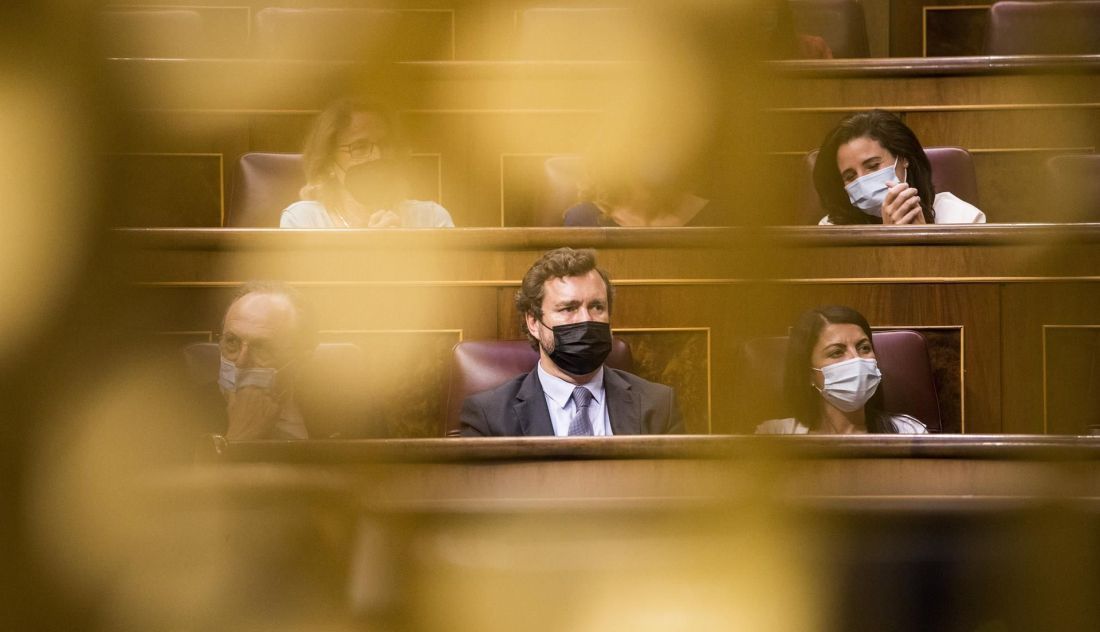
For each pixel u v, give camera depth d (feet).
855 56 14.98
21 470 0.67
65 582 0.70
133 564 0.78
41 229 0.66
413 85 0.85
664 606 0.95
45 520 0.68
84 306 0.68
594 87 11.55
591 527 1.20
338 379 5.07
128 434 0.73
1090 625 1.03
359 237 7.84
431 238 8.09
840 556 1.30
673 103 0.82
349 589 1.08
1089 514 1.10
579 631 1.00
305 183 11.20
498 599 1.07
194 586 0.97
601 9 1.90
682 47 0.82
